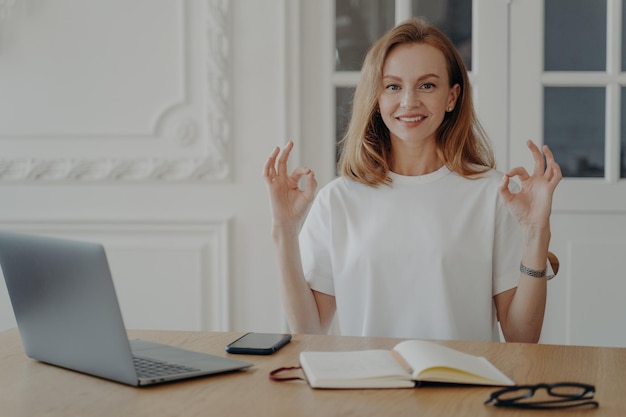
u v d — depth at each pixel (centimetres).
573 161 331
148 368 143
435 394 129
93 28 339
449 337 202
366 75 212
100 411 123
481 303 204
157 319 343
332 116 337
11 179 342
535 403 121
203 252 340
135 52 338
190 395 130
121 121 340
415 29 209
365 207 213
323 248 215
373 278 206
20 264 151
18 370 150
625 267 327
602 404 123
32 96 342
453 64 211
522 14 328
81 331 142
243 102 336
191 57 337
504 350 159
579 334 329
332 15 336
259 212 337
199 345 166
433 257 204
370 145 214
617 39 327
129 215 341
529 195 186
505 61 329
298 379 138
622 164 330
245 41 334
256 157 336
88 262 135
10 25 342
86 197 343
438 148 213
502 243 206
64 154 343
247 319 339
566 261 330
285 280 201
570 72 329
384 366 138
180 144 339
